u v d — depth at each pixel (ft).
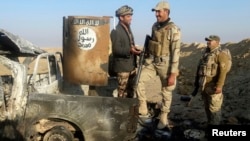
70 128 17.87
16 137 17.11
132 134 17.67
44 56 19.54
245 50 57.36
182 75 51.98
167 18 20.30
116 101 17.38
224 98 33.09
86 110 17.28
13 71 16.89
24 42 18.10
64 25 20.76
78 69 20.61
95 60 20.48
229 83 39.50
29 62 19.33
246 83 36.78
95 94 22.15
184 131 22.36
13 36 17.16
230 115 26.61
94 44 20.34
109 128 17.33
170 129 22.68
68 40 20.62
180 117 27.07
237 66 48.80
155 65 20.88
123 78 21.40
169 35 20.02
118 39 20.48
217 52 19.74
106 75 20.65
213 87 20.03
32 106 17.22
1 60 16.96
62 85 22.61
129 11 20.58
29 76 20.51
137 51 21.57
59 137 17.37
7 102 16.87
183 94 37.27
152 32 20.84
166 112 21.90
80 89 23.00
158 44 20.36
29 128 17.22
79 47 20.39
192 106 30.63
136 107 17.72
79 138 18.16
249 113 26.45
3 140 16.89
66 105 17.24
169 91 21.39
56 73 22.38
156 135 21.36
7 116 16.78
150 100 32.24
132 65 21.63
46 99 17.21
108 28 20.36
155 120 23.44
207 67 20.02
